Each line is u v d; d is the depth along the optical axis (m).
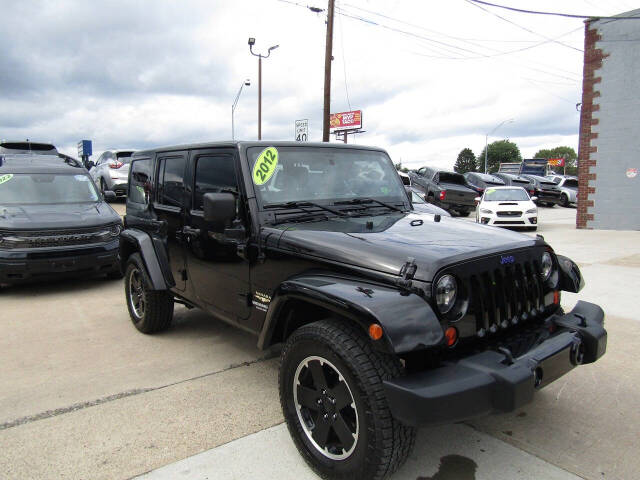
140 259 4.79
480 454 2.89
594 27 14.69
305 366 2.72
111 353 4.54
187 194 4.10
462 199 18.55
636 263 8.86
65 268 6.85
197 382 3.90
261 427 3.20
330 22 17.39
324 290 2.53
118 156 17.62
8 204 7.44
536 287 3.03
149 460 2.84
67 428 3.19
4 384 3.87
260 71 26.48
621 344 4.66
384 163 4.20
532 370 2.40
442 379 2.25
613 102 14.60
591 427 3.19
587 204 15.42
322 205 3.56
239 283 3.50
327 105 17.81
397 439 2.33
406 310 2.33
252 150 3.47
